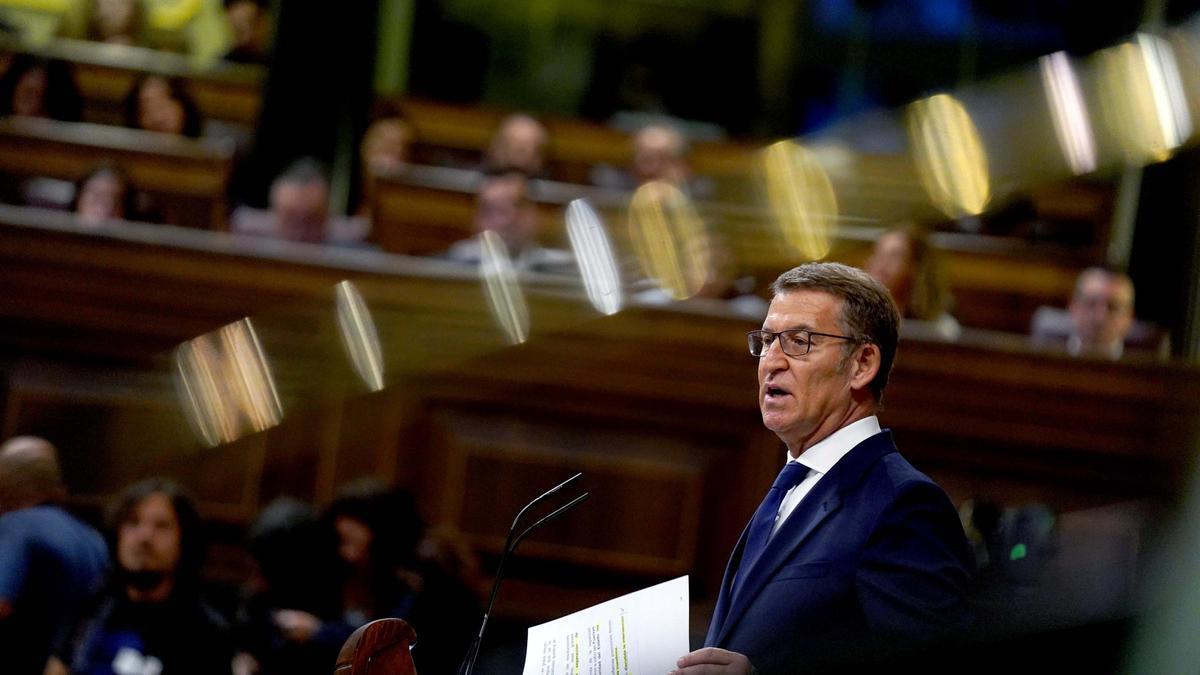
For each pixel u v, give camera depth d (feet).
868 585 17.95
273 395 40.06
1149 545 33.17
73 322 40.52
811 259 50.52
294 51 69.77
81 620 29.45
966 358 37.55
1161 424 36.68
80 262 40.42
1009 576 31.55
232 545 39.58
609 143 71.67
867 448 19.51
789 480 19.99
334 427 39.99
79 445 40.01
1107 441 37.11
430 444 39.50
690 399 38.60
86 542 30.25
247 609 32.99
